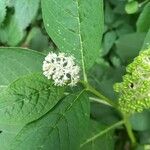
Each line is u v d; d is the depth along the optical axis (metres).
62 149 0.21
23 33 0.31
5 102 0.20
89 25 0.23
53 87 0.21
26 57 0.24
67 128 0.21
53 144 0.21
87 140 0.27
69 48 0.23
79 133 0.21
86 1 0.23
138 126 0.30
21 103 0.20
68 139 0.21
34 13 0.28
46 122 0.21
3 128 0.23
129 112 0.24
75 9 0.23
